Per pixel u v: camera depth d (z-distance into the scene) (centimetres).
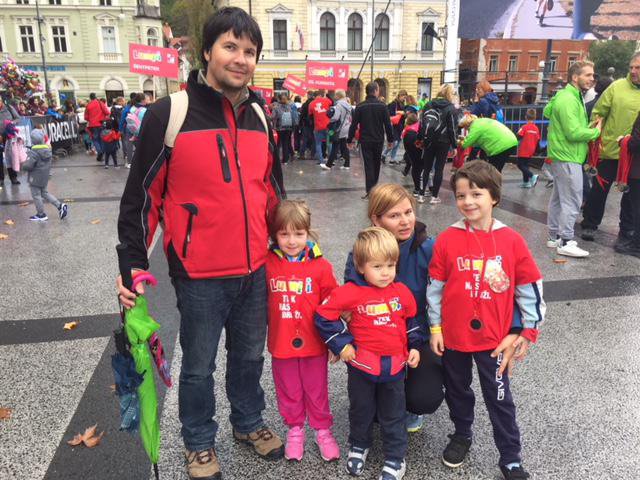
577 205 530
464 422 237
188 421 223
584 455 243
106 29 4238
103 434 257
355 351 218
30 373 314
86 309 408
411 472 233
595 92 782
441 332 228
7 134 984
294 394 238
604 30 1620
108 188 959
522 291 217
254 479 229
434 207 759
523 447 248
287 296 229
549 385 301
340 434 259
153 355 203
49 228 665
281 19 3394
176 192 201
